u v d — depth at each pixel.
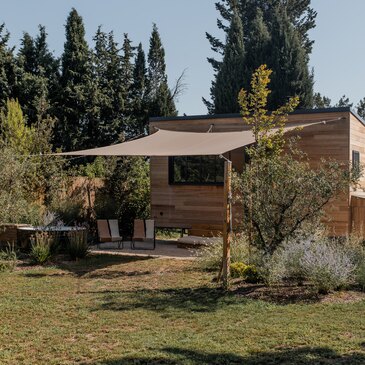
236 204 16.08
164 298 9.38
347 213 15.47
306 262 9.56
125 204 20.16
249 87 34.44
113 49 33.50
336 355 6.11
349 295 9.27
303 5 43.09
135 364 5.96
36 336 7.18
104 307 8.79
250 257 10.96
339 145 15.77
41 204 18.41
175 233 22.12
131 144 15.00
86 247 14.29
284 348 6.43
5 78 27.81
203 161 18.02
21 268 12.64
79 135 29.88
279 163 10.67
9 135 20.47
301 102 34.69
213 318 7.94
